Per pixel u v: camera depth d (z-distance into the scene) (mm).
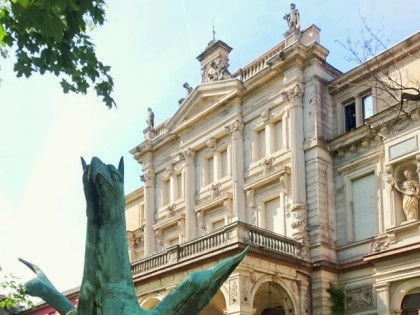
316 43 27406
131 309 4438
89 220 4559
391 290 23359
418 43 24469
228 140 31078
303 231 25812
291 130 27359
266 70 28766
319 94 27438
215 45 32875
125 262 4570
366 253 24781
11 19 6941
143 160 37156
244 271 22359
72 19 6895
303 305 24406
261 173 28766
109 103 8273
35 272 5465
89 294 4504
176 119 34250
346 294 24953
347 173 26438
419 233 22891
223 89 31078
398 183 24188
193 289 4586
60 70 7680
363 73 26406
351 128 27109
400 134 24109
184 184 33438
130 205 42594
